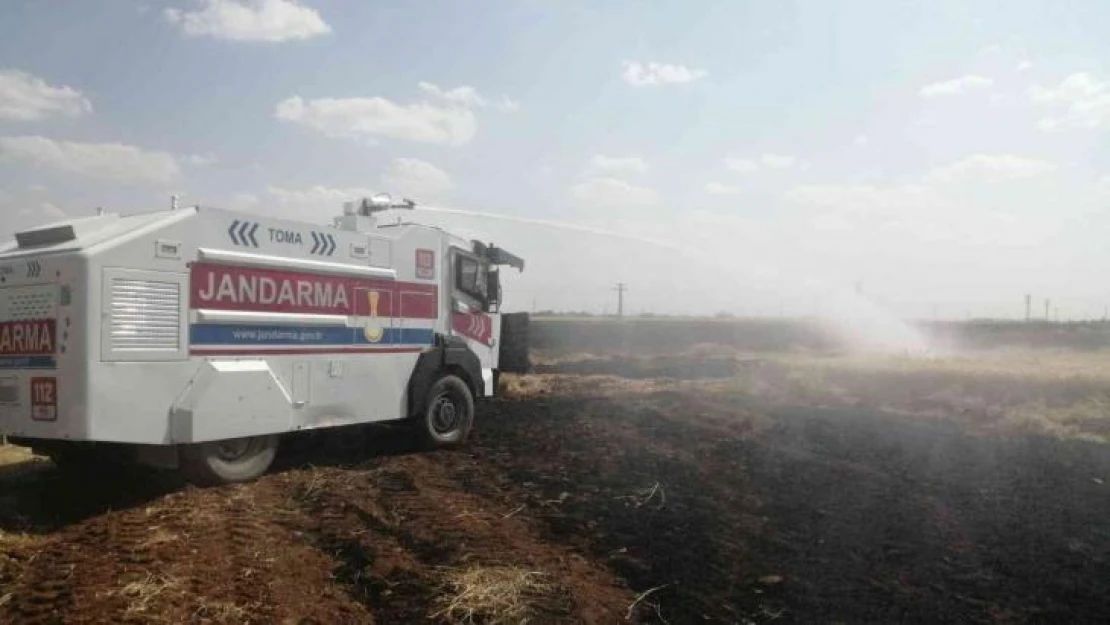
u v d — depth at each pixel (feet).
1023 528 24.84
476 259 40.63
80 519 26.14
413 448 37.52
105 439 25.76
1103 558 22.24
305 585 20.94
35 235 27.53
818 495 28.58
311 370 31.99
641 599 19.63
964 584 20.40
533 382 69.46
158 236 27.20
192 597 19.57
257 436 30.86
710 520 25.50
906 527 24.90
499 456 35.76
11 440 27.73
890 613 18.72
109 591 19.71
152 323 26.99
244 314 29.55
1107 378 54.29
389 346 35.40
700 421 44.04
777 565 21.72
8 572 21.26
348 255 33.60
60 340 25.73
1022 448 37.55
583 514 26.30
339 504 28.02
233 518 26.09
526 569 21.27
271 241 30.68
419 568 21.70
